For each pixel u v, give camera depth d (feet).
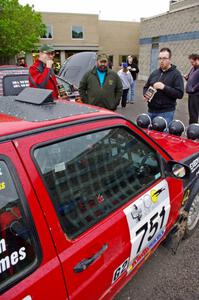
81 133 4.98
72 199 4.73
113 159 5.81
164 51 13.62
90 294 4.84
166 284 7.88
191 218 9.57
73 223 4.63
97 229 4.94
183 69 62.85
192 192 8.73
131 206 5.78
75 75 28.66
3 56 81.97
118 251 5.39
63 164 4.68
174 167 7.18
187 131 10.39
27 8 76.33
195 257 8.91
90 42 98.84
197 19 55.67
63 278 4.24
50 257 4.14
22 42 76.38
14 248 3.79
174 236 8.62
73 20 94.73
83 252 4.55
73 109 5.60
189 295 7.55
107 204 5.39
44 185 4.21
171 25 65.21
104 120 5.57
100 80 15.66
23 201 3.91
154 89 13.85
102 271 4.99
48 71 13.75
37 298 3.89
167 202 7.06
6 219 3.76
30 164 4.06
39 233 4.03
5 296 3.57
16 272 3.79
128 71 31.19
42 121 4.58
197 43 56.85
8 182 3.81
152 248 7.04
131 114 28.76
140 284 7.86
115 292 5.83
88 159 5.20
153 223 6.47
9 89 16.44
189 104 21.09
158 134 10.36
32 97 5.76
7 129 4.07
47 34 93.56
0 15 72.38
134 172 6.29
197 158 8.77
